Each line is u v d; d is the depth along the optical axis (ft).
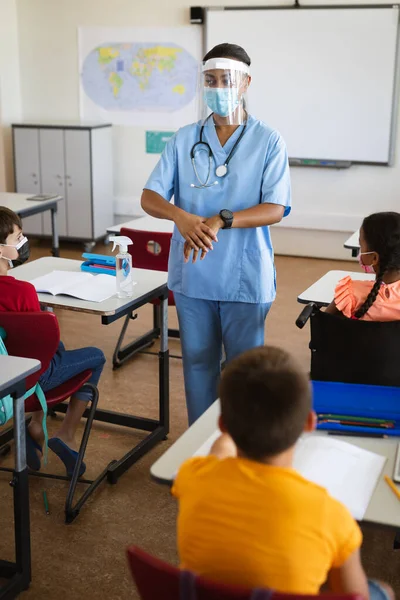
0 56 22.47
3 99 22.82
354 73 19.92
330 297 9.40
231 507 3.79
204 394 9.27
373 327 6.51
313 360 6.81
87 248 22.39
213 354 9.18
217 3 20.74
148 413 11.33
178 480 4.17
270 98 20.81
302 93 20.49
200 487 3.95
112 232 13.33
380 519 4.55
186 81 21.72
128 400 11.80
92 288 9.44
